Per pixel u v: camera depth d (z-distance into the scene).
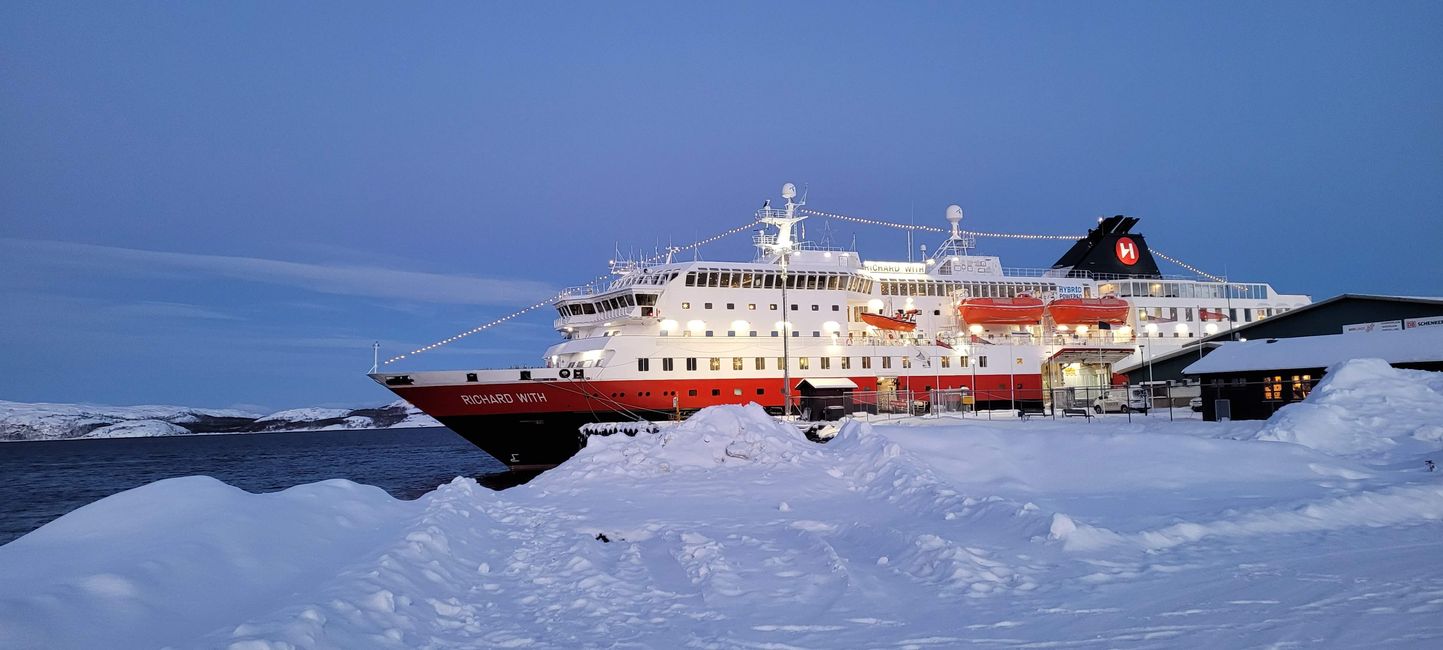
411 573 11.20
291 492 15.25
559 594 11.21
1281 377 41.34
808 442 27.89
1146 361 65.31
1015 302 65.56
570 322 59.91
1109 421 40.91
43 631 7.20
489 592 11.52
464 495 19.44
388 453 121.00
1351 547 12.63
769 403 55.44
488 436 53.31
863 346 58.84
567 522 17.44
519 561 13.53
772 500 19.86
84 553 10.15
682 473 24.48
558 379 51.75
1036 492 20.08
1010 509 15.25
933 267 71.25
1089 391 60.59
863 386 58.53
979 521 15.37
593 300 57.53
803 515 17.61
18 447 197.25
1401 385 28.14
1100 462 22.31
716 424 28.02
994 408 63.22
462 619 9.96
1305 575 10.66
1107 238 75.88
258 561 10.89
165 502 12.13
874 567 12.43
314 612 8.31
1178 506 17.03
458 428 52.88
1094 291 71.81
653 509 18.89
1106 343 68.94
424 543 12.78
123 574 8.76
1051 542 13.11
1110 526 14.57
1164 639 8.00
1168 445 23.06
